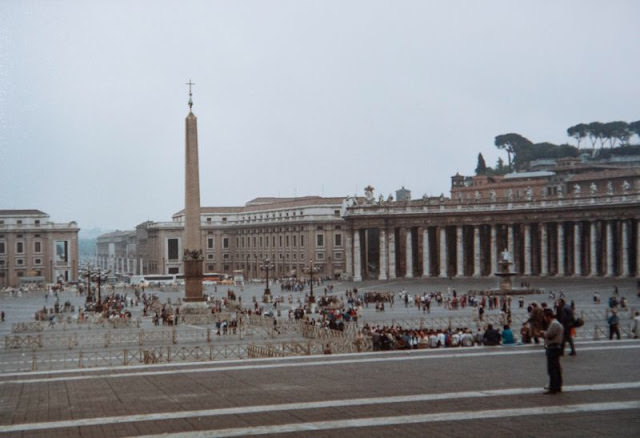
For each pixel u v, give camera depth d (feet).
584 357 91.56
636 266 400.88
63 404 71.61
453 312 243.60
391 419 61.62
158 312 246.27
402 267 501.56
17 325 214.28
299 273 555.28
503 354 95.86
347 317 196.65
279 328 187.83
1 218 582.76
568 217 413.80
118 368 92.99
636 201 381.81
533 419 60.75
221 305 270.46
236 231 651.66
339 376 82.33
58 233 595.06
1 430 61.87
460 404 66.54
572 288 333.42
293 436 57.36
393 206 463.42
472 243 485.56
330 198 562.25
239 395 73.05
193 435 58.18
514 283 385.09
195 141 258.57
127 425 62.34
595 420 60.13
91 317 238.07
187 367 91.91
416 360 92.53
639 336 118.21
